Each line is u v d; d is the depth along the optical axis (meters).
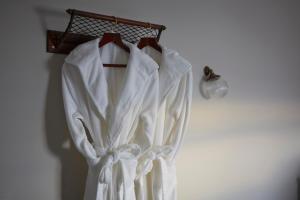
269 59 1.67
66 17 1.02
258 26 1.62
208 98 1.40
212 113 1.42
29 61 0.96
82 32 1.05
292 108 1.79
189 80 1.10
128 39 1.16
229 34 1.48
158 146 1.07
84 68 0.92
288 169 1.76
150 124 1.01
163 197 1.04
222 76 1.46
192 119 1.35
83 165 1.05
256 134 1.61
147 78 0.99
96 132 0.95
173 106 1.11
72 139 0.98
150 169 1.04
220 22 1.45
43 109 0.98
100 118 0.96
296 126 1.80
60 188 1.01
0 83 0.92
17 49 0.94
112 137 0.94
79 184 1.04
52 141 1.00
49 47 0.98
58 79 1.00
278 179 1.72
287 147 1.76
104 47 1.03
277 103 1.71
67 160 1.02
